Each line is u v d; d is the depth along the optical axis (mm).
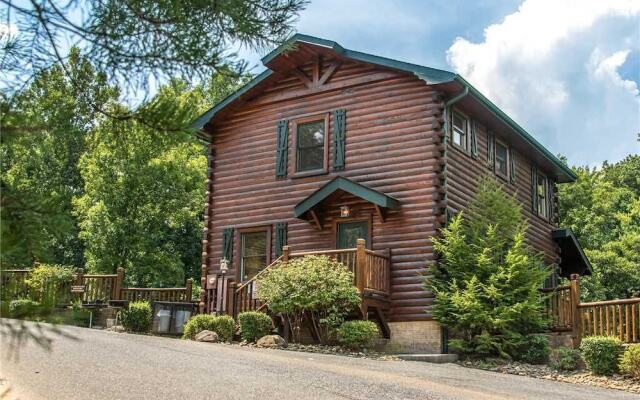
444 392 9508
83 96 4414
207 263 19938
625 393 11344
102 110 4418
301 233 18484
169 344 13242
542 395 10258
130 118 4312
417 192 16984
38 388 7988
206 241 20047
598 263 29469
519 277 15469
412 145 17297
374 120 17969
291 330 16031
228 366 10391
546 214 24047
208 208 20234
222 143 20469
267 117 19766
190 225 32406
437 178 16797
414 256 16656
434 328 15992
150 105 4242
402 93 17719
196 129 4438
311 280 15062
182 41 4398
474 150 18688
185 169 30297
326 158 18438
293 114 19297
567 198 34938
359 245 15742
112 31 4309
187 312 18453
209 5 4535
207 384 8711
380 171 17594
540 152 22141
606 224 34625
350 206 17797
